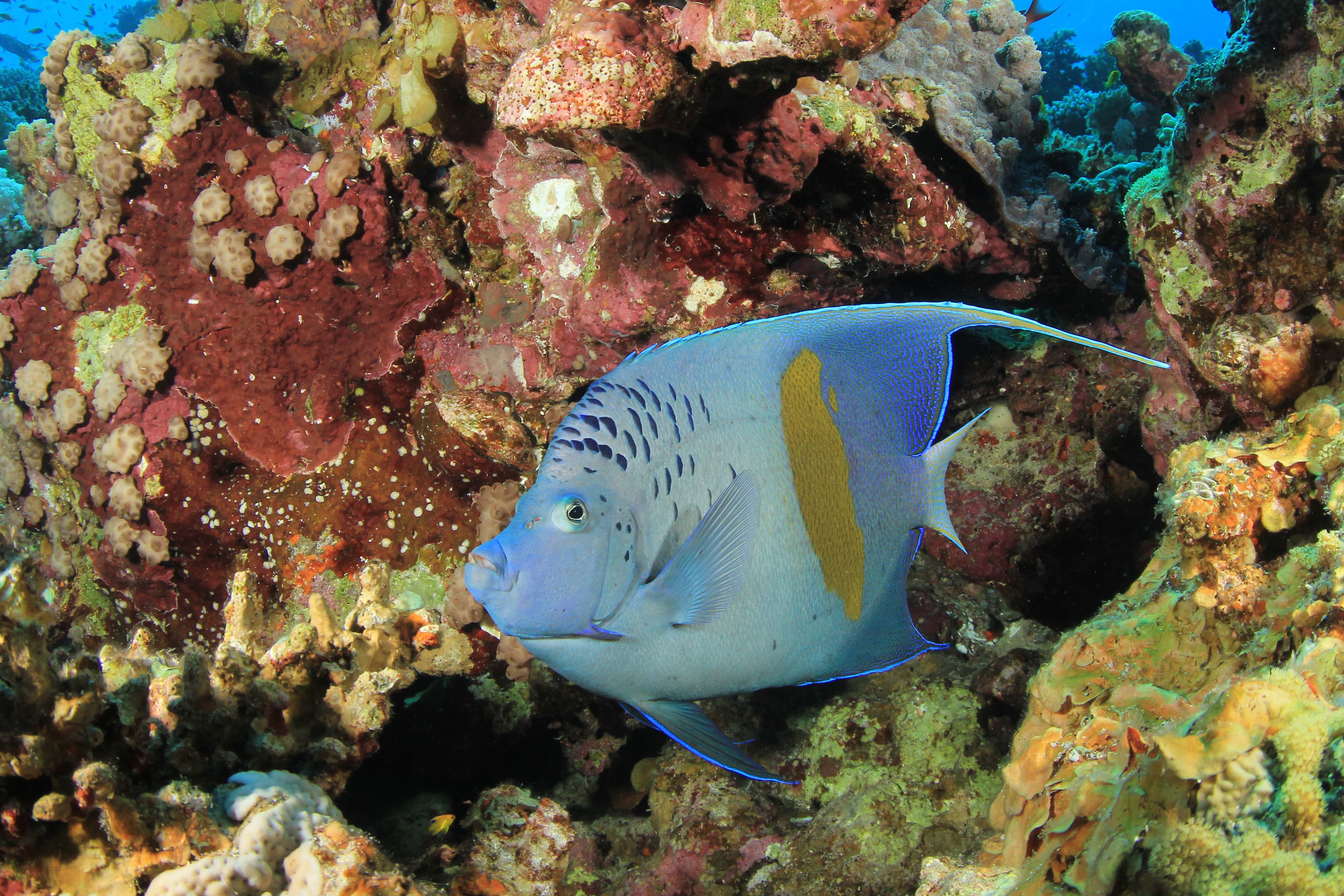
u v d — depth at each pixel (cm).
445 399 121
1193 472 93
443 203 123
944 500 90
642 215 113
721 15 90
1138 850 75
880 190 110
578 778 139
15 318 123
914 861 107
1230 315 104
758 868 111
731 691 86
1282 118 100
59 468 126
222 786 86
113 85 120
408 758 126
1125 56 193
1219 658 88
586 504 80
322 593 122
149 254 119
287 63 122
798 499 85
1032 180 131
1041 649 134
